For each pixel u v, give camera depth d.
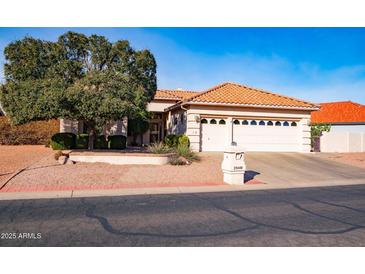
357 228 6.82
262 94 25.66
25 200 9.39
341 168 18.53
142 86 19.45
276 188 12.37
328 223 7.19
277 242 5.91
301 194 10.98
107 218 7.38
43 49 17.80
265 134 24.06
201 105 22.39
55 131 24.62
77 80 16.88
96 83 15.93
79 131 23.95
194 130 22.22
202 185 12.47
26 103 14.52
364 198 10.29
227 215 7.80
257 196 10.49
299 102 25.08
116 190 11.13
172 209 8.38
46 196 10.00
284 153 23.53
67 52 18.23
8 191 10.52
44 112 14.44
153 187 11.80
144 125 26.59
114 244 5.71
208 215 7.78
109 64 19.27
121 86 16.20
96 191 10.88
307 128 24.72
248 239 6.04
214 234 6.30
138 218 7.41
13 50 17.44
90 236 6.11
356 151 29.42
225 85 26.33
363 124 36.09
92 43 18.78
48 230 6.45
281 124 24.44
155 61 20.83
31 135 24.38
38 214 7.70
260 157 21.12
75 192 10.64
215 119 22.95
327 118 39.19
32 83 15.30
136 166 15.30
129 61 19.61
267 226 6.88
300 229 6.70
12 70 17.27
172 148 18.31
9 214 7.68
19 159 16.11
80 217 7.44
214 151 22.77
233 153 12.88
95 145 21.64
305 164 19.39
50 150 20.31
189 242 5.85
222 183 12.98
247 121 23.69
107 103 14.89
